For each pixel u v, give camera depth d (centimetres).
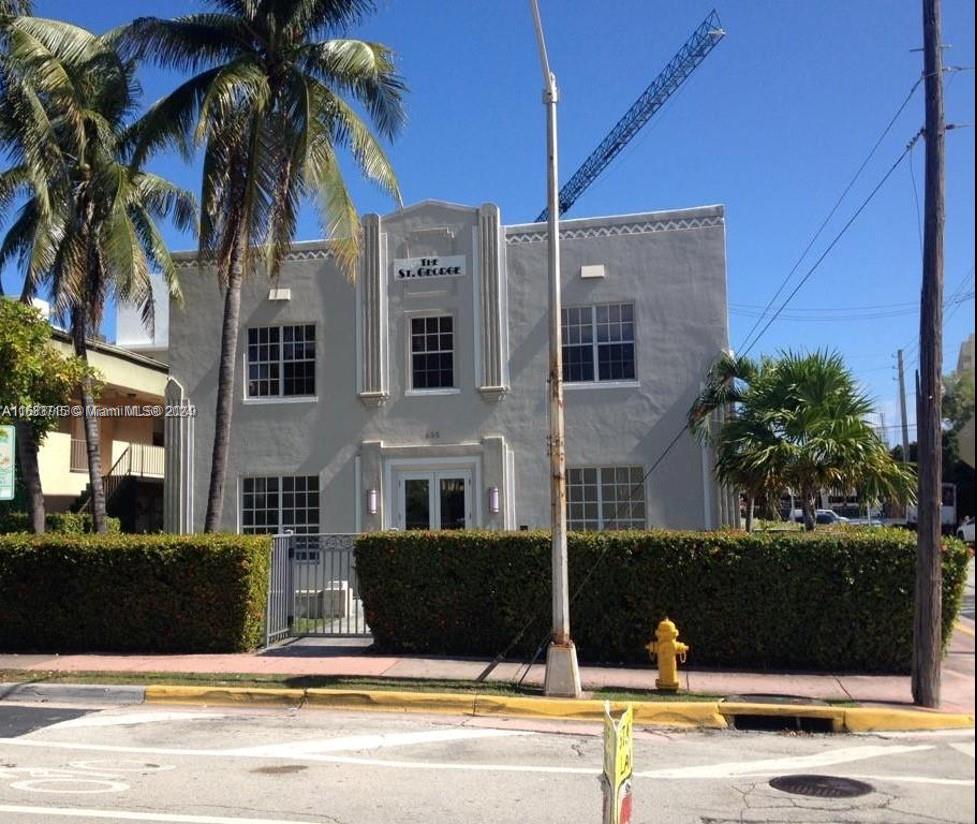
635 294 1877
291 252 2017
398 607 1287
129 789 701
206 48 1798
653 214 1884
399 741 874
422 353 1962
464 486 1912
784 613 1180
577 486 1881
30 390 1266
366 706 1034
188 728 932
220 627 1313
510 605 1252
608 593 1222
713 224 1864
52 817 628
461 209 1958
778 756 831
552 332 1073
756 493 1553
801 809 662
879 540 1166
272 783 720
